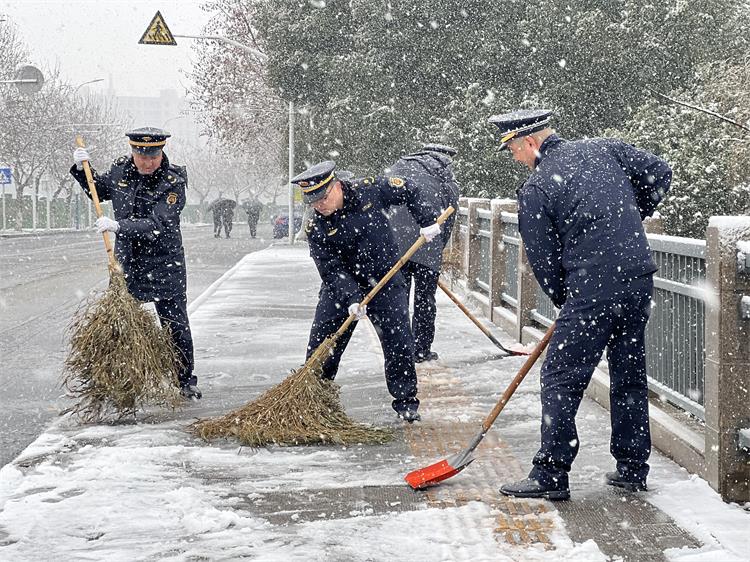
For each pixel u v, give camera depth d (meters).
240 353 9.89
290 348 10.20
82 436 6.44
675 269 6.18
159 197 7.30
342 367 8.92
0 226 57.50
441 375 8.44
